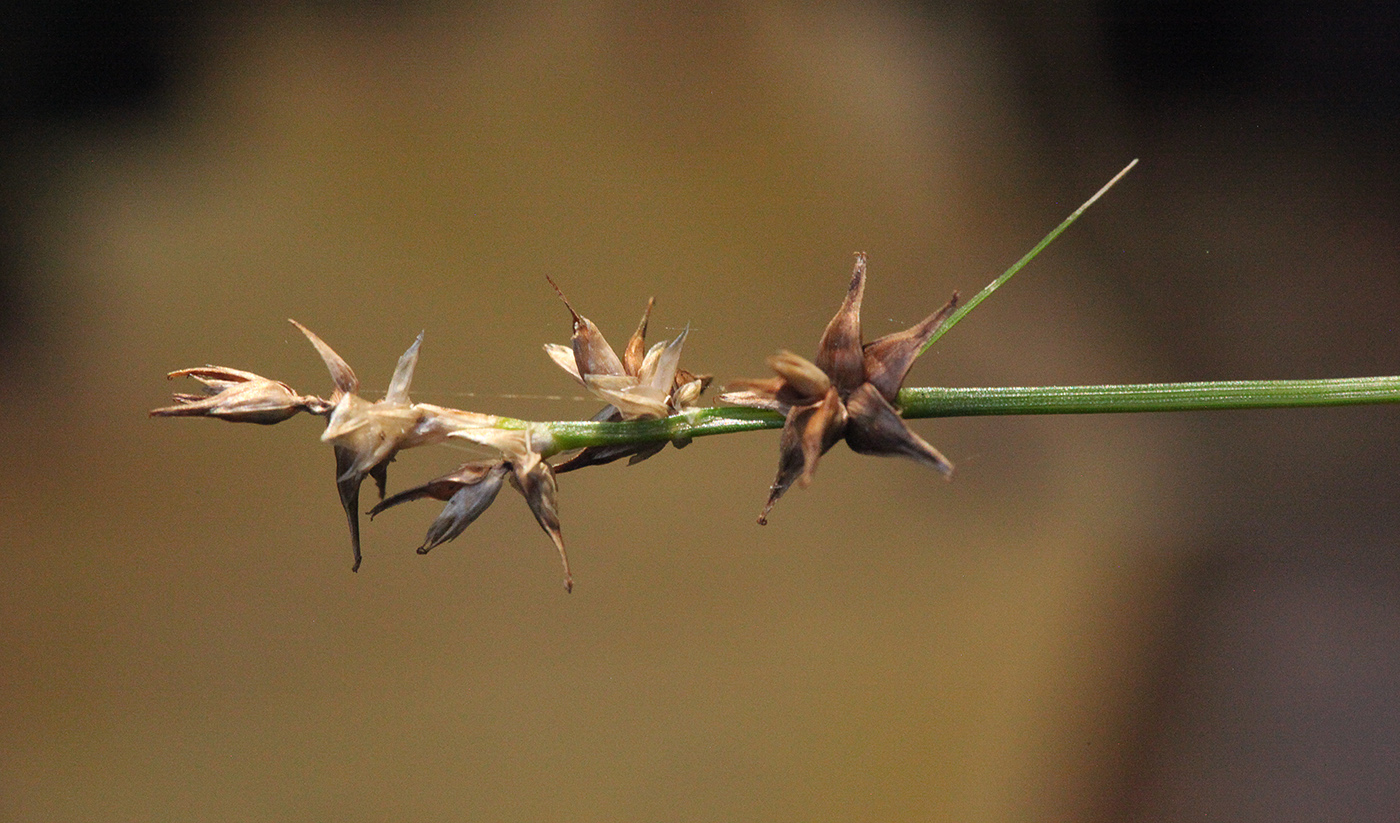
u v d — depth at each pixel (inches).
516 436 7.5
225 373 7.5
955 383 9.9
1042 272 10.1
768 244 9.6
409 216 9.5
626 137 9.7
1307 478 10.0
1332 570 9.2
